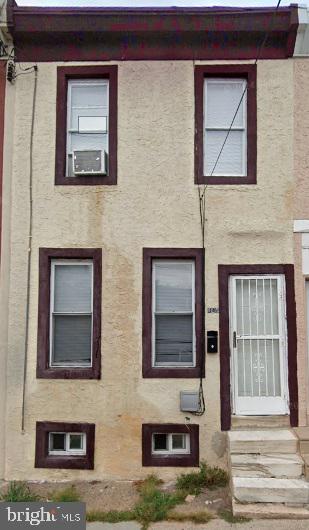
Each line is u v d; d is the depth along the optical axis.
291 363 7.46
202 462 7.28
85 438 7.45
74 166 7.73
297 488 6.00
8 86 7.95
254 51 7.89
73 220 7.73
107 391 7.46
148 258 7.63
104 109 8.02
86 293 7.77
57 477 7.36
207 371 7.46
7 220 7.74
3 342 7.57
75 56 7.96
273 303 7.63
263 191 7.70
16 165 7.84
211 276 7.61
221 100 8.00
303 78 7.85
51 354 7.69
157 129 7.82
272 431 7.18
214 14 7.71
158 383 7.45
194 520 5.86
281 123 7.79
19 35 7.88
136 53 7.92
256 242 7.64
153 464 7.31
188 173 7.75
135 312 7.58
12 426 7.47
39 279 7.66
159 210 7.70
